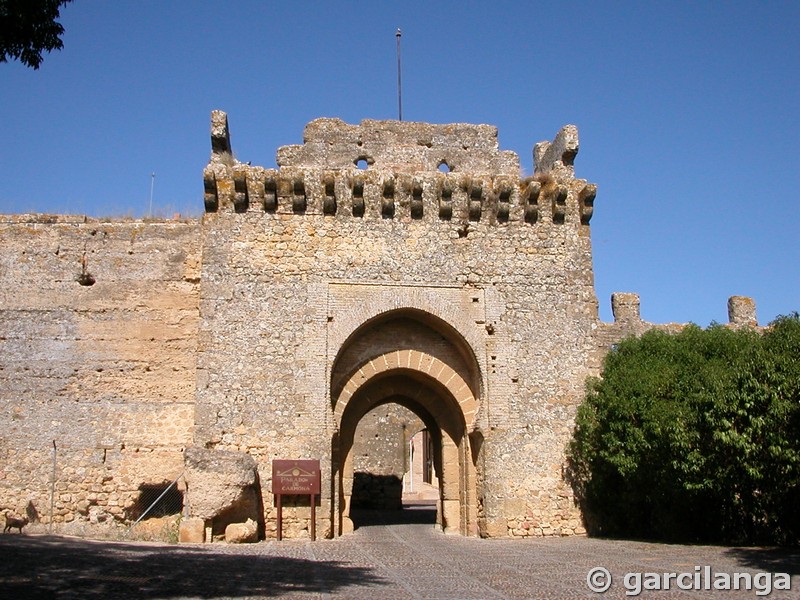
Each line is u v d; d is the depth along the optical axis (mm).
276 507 23109
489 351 25281
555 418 25125
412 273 25453
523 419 24938
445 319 25250
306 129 27188
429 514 36625
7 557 14664
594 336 26062
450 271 25688
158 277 25781
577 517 24562
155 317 25469
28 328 25047
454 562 17281
